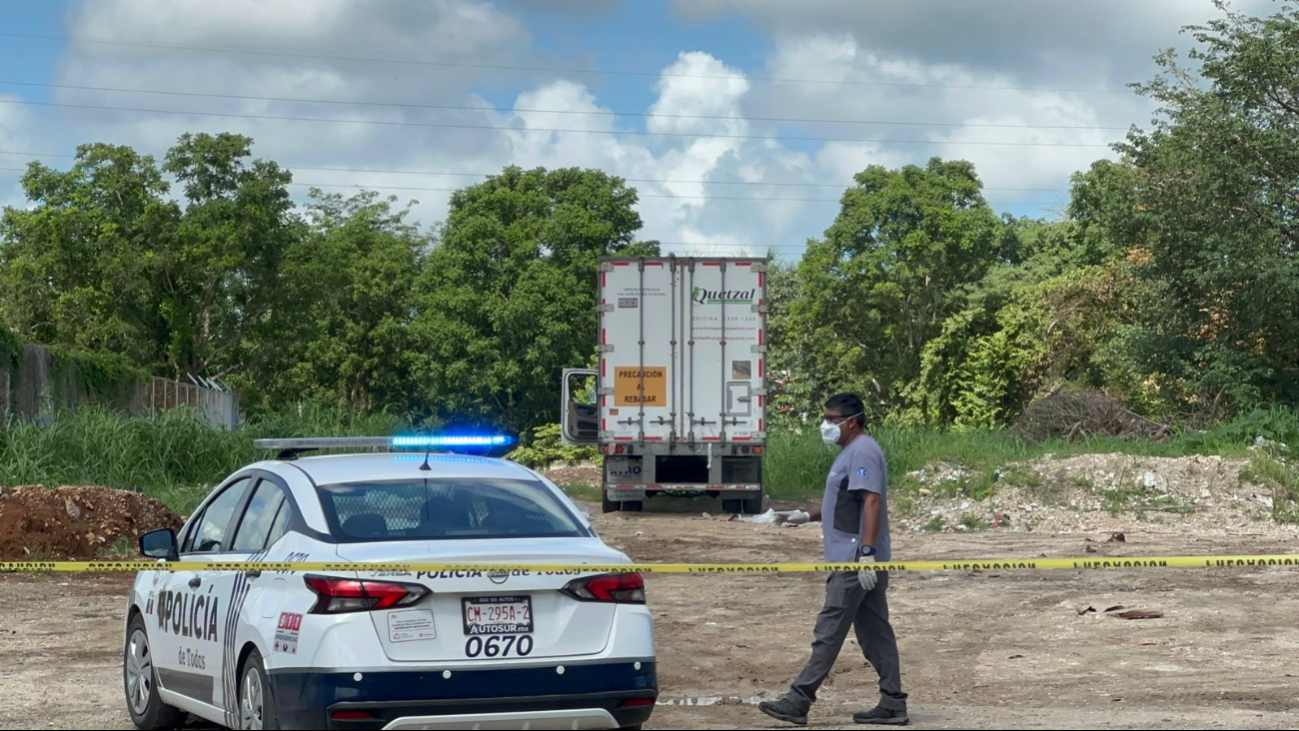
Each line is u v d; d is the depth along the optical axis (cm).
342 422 6869
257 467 1625
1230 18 7019
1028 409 6675
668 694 1911
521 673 1325
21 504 3422
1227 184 6712
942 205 11425
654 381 5122
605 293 5141
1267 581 3062
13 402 5628
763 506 5397
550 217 12612
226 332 11588
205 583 1523
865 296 11475
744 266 5147
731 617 2645
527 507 1489
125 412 6606
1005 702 1845
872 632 1686
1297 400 6981
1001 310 10212
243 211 11138
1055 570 3297
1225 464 4934
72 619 2598
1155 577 3148
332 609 1298
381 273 13450
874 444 1681
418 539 1391
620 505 5291
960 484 5019
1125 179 7225
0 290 10675
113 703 1838
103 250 10731
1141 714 1717
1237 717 1689
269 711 1331
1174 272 7138
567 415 5825
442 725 1300
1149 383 8019
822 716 1736
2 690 1916
